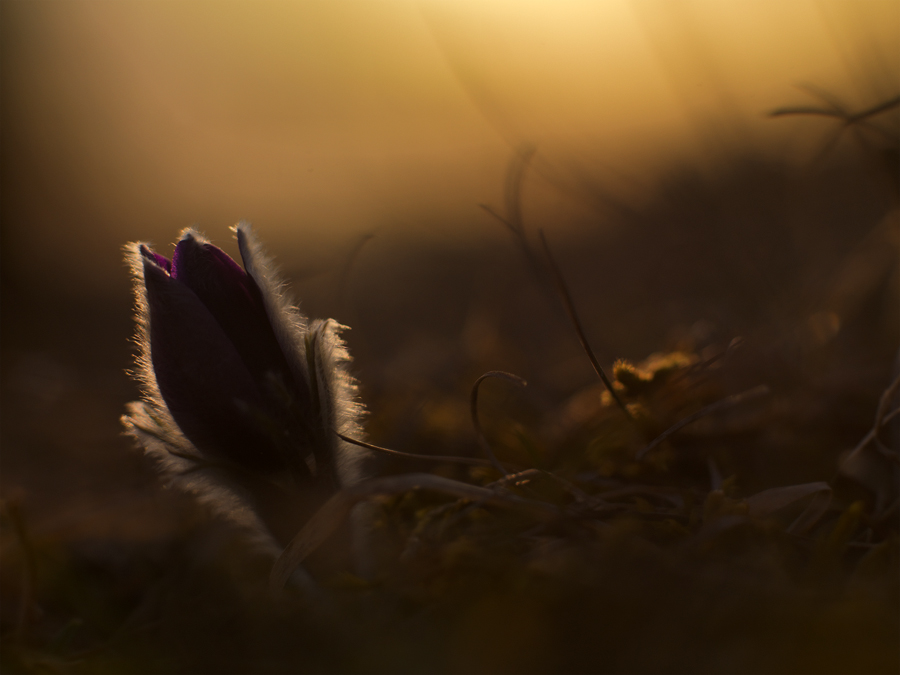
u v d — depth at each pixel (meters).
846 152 0.57
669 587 0.33
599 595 0.33
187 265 0.35
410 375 0.54
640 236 0.63
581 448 0.42
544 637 0.33
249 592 0.36
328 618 0.35
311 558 0.35
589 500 0.36
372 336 0.75
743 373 0.43
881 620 0.32
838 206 0.61
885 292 0.51
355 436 0.36
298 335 0.35
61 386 0.63
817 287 0.51
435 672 0.33
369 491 0.35
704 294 0.58
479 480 0.41
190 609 0.37
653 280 0.62
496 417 0.46
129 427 0.35
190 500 0.41
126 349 0.79
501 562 0.34
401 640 0.34
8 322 0.84
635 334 0.60
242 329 0.35
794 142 0.53
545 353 0.62
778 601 0.33
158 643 0.36
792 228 0.53
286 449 0.35
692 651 0.33
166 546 0.40
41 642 0.37
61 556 0.40
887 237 0.47
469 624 0.33
